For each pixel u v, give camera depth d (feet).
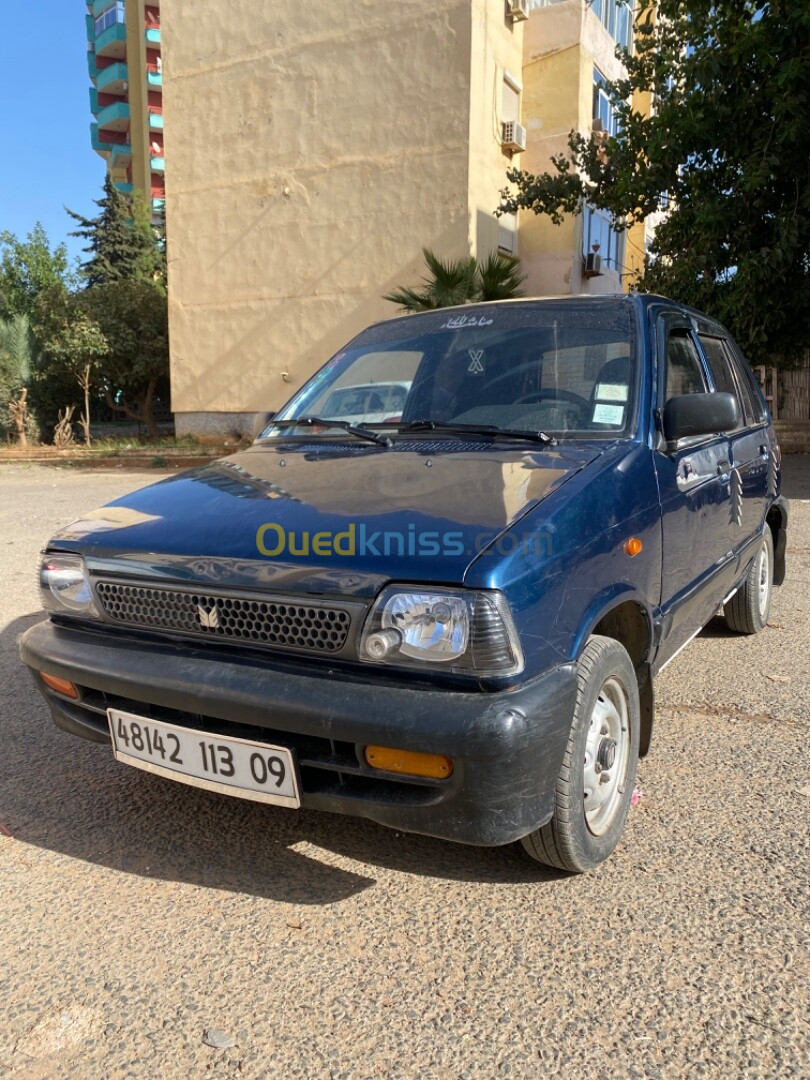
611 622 9.29
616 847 9.07
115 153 171.83
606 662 8.14
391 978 7.17
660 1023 6.60
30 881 8.68
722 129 35.45
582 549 7.77
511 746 6.64
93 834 9.59
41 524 31.32
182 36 61.16
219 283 62.59
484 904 8.18
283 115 57.77
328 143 56.24
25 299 106.93
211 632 7.91
